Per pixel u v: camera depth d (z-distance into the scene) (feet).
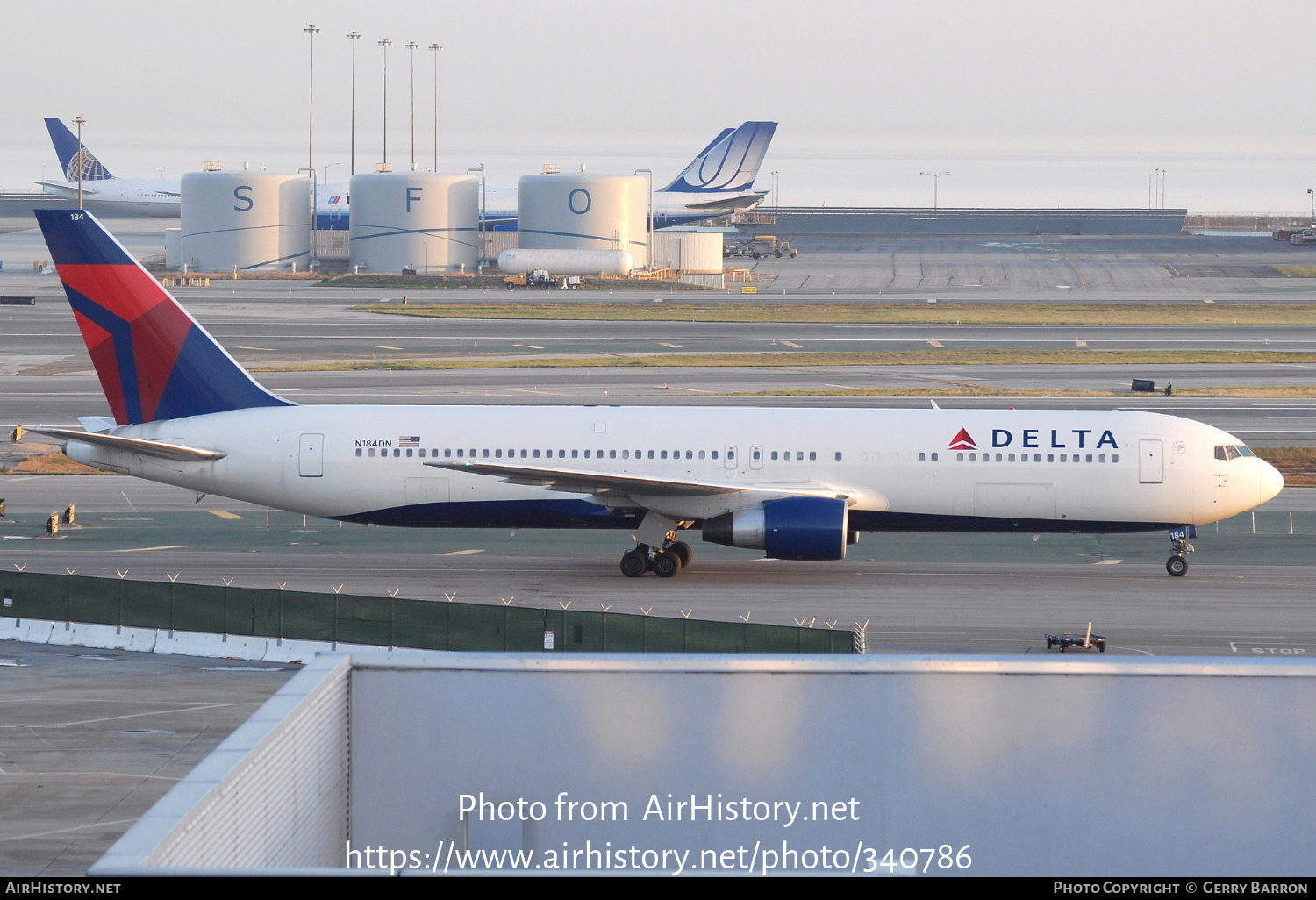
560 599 616.39
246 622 538.06
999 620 577.43
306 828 201.16
